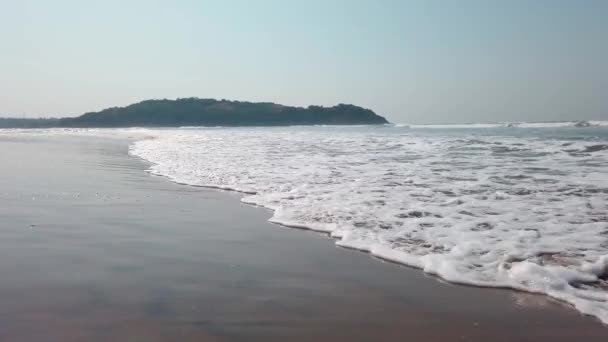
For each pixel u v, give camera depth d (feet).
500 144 60.54
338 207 21.91
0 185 27.99
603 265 13.29
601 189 26.45
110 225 18.39
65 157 50.31
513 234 16.80
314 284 12.30
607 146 52.03
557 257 14.15
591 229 17.46
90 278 12.18
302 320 10.03
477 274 12.93
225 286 11.98
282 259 14.49
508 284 12.23
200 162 44.47
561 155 46.14
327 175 33.42
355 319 10.13
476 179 30.86
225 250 15.35
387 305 10.93
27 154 53.88
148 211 21.40
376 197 24.36
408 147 60.90
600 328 9.73
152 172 36.78
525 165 38.68
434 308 10.78
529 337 9.36
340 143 72.33
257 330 9.50
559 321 10.09
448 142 67.05
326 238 17.11
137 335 9.05
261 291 11.70
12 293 10.98
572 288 11.82
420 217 19.75
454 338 9.30
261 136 108.68
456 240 16.16
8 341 8.61
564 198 23.79
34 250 14.57
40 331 9.06
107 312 10.07
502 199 23.63
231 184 30.01
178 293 11.36
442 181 30.01
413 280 12.68
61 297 10.81
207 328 9.50
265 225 19.03
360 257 14.80
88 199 23.94
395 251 15.11
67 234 16.74
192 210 21.93
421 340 9.20
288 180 31.19
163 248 15.38
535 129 120.06
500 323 10.00
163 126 327.47
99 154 55.52
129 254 14.53
